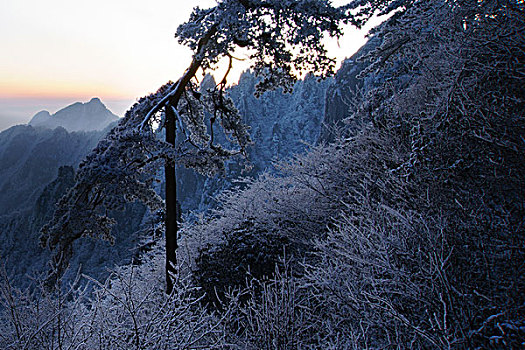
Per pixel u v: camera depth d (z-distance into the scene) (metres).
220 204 9.52
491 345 2.25
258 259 6.20
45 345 2.72
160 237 10.50
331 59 6.93
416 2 7.98
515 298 2.46
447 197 3.57
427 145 3.94
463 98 3.89
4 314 2.62
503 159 3.22
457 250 2.95
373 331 3.04
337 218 6.25
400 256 3.12
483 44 3.88
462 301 2.53
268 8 6.37
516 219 2.90
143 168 7.25
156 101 8.15
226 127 10.34
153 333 2.96
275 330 3.37
